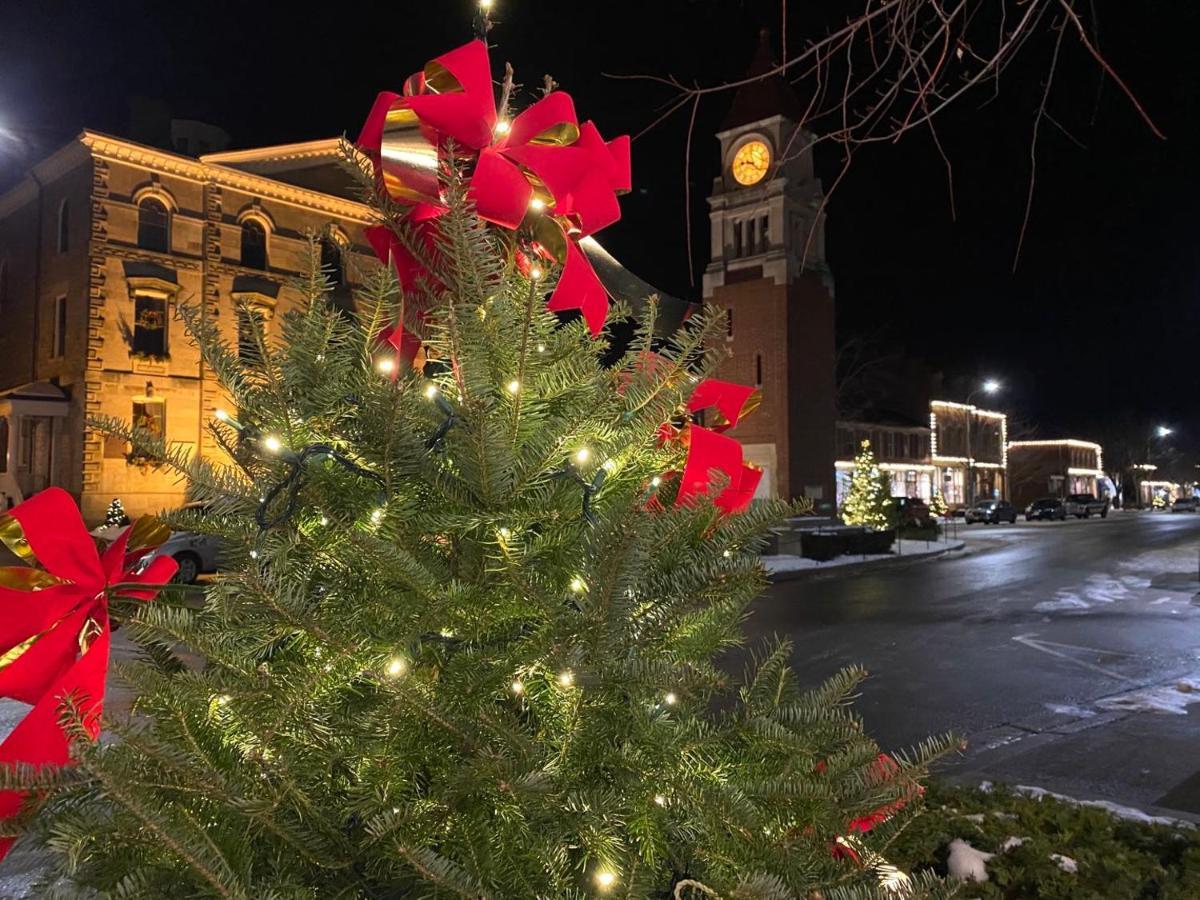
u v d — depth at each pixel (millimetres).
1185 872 3086
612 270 2062
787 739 1559
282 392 1417
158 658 1681
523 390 1429
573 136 1676
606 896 1303
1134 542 31203
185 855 1091
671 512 1486
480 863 1301
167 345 23391
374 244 1710
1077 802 4160
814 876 1530
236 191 24547
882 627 12430
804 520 24859
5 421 24375
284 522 1398
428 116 1504
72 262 23141
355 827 1370
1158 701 8109
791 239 25594
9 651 1348
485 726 1327
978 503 49031
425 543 1488
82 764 1115
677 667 1356
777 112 25375
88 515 21828
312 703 1388
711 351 1579
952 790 4117
